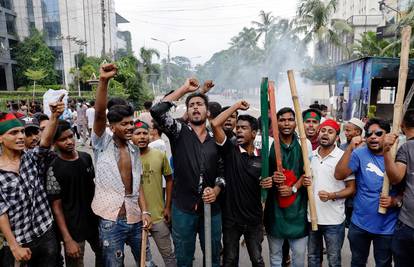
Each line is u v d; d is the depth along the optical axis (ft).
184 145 9.70
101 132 9.33
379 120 9.72
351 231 10.28
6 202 8.34
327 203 10.38
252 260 10.51
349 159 9.89
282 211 10.12
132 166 9.73
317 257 10.79
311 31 101.81
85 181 9.84
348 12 149.28
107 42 188.85
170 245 11.73
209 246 8.98
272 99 9.42
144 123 12.10
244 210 10.07
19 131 8.51
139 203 10.20
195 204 9.64
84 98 81.05
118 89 83.97
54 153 9.73
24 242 8.69
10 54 136.26
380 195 9.52
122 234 9.59
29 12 147.74
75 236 9.75
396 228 9.20
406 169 8.94
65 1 150.71
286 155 10.24
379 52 82.53
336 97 66.44
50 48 150.71
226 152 10.12
